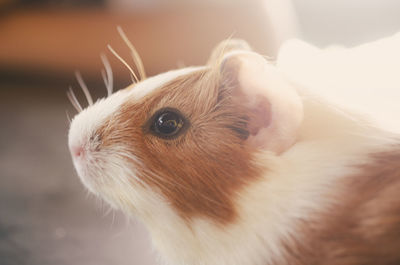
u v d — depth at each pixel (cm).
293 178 19
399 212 18
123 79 61
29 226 33
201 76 20
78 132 21
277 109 19
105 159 20
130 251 31
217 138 19
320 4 70
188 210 20
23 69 66
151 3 74
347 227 18
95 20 73
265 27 61
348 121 20
